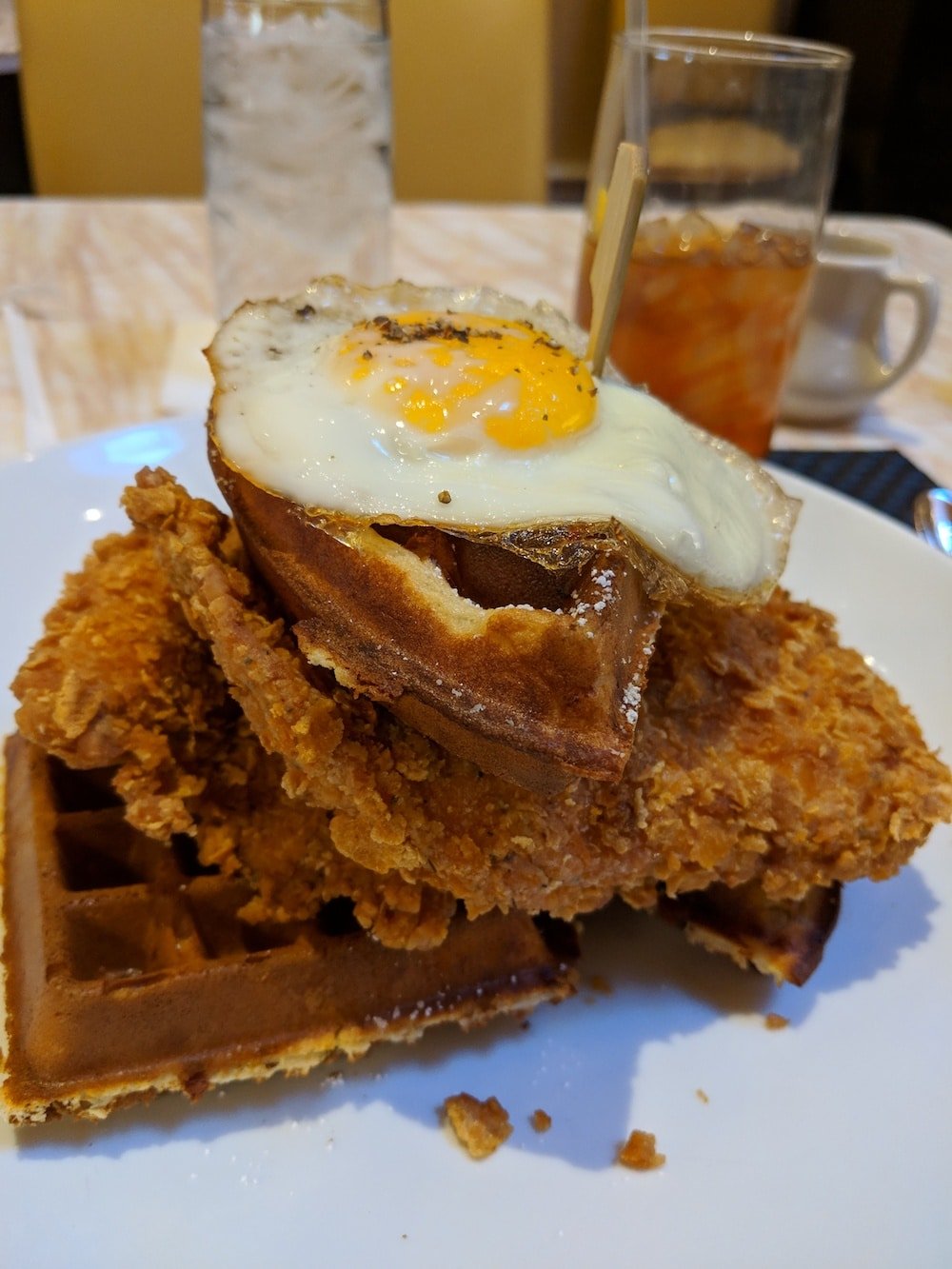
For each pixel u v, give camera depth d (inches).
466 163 24.3
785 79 12.5
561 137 37.2
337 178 15.1
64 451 11.0
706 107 12.7
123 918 7.1
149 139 23.0
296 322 7.9
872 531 11.1
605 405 7.4
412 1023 7.0
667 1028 7.3
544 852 6.6
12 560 10.1
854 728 7.7
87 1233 5.9
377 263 16.1
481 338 7.2
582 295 13.7
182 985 6.6
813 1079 7.0
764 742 7.4
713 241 12.5
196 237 20.0
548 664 5.5
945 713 9.5
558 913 7.1
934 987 7.6
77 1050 6.4
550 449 6.6
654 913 8.1
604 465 6.7
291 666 6.3
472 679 5.6
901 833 7.3
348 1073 6.9
